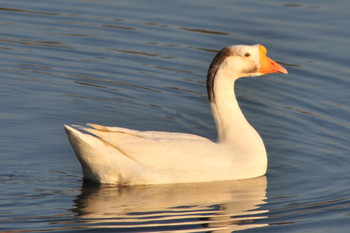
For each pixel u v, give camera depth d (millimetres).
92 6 21234
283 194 12461
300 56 18172
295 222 11414
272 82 17516
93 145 12375
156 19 20188
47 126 15422
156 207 11852
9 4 21484
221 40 18797
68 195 12336
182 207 11875
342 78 17234
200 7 20688
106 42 19297
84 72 17969
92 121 15734
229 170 12945
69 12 20938
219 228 11164
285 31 19094
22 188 12555
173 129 15438
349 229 11172
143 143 12703
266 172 13461
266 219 11516
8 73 17750
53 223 11234
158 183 12734
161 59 18422
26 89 17047
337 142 14664
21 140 14688
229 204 12031
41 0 21719
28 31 19906
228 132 13242
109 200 12133
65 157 14062
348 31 19016
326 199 12250
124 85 17406
